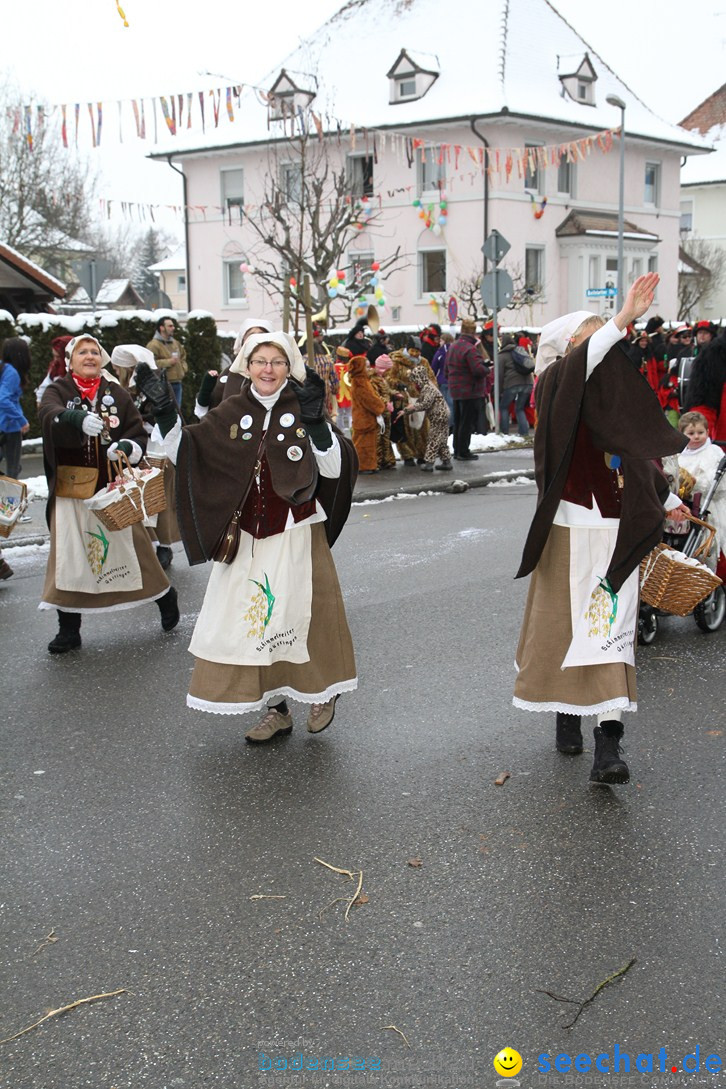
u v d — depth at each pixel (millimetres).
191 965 3396
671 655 6559
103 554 6703
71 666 6445
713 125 57281
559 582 4570
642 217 40812
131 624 7402
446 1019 3115
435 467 15188
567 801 4516
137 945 3514
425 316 36906
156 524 8906
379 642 6812
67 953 3475
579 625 4535
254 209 39000
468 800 4535
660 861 4008
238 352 5055
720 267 51875
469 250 35719
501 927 3576
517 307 32656
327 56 39375
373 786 4684
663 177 41500
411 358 14906
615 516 4512
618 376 4363
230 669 4906
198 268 41188
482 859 4031
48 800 4590
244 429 4863
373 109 36969
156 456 6754
